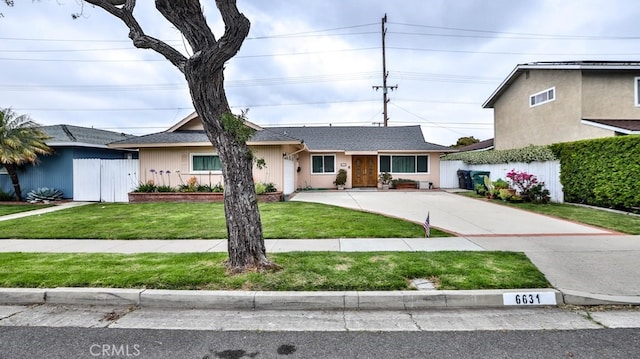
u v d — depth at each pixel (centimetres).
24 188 1549
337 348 302
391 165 2139
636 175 959
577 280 445
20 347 307
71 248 645
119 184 1491
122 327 349
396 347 303
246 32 435
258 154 1497
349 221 887
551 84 1559
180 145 1454
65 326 352
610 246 616
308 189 2055
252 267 473
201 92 454
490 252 571
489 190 1464
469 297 397
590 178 1118
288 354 293
